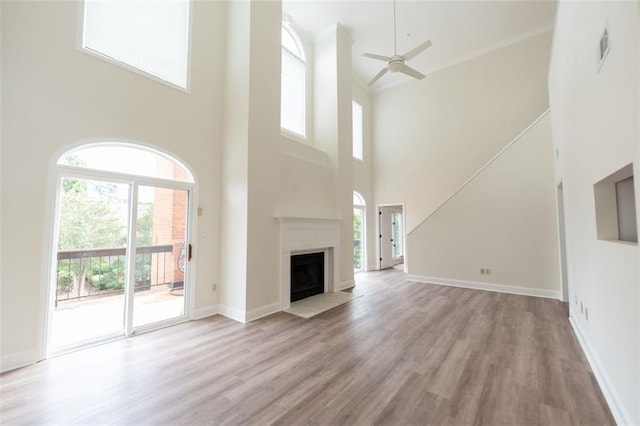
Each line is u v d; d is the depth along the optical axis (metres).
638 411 1.59
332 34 6.11
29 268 2.62
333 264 5.55
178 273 3.79
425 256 6.32
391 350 2.90
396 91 8.31
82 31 2.98
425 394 2.14
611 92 1.82
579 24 2.57
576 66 2.73
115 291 3.24
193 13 4.02
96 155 3.09
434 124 7.59
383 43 6.67
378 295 5.19
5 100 2.50
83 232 3.01
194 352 2.87
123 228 3.32
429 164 7.64
